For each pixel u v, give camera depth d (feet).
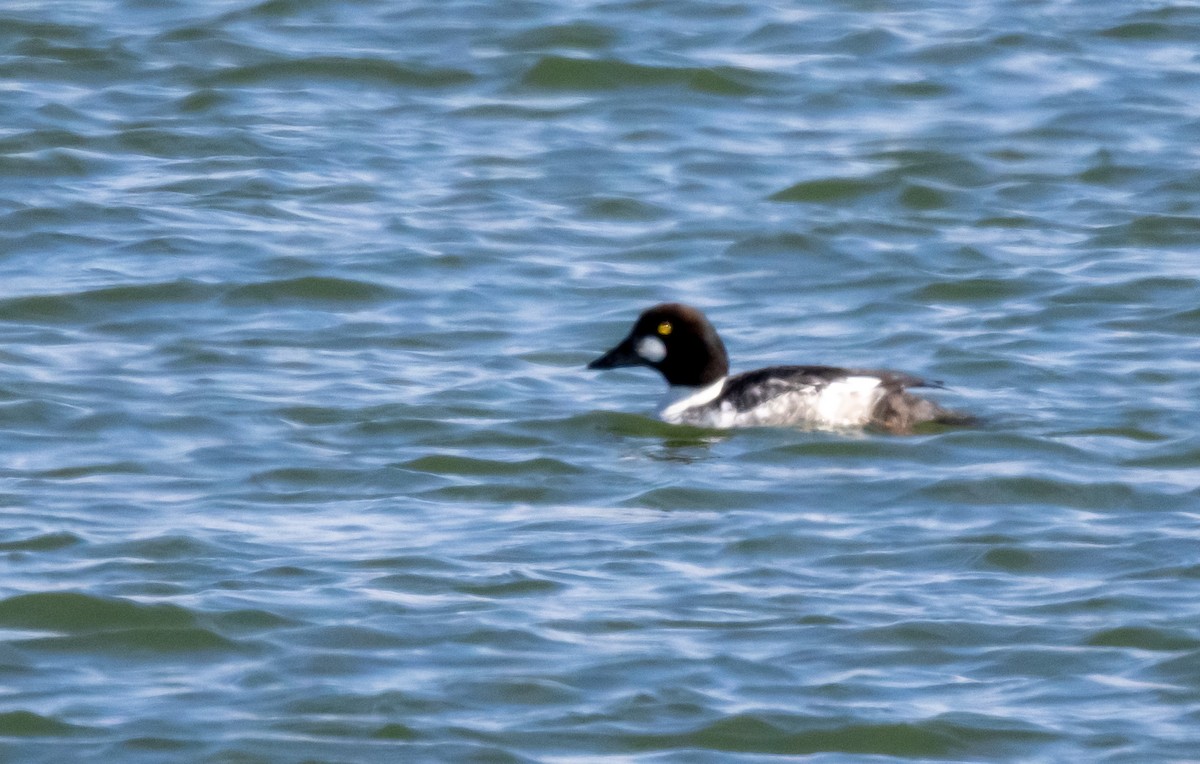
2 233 75.41
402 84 93.91
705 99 92.32
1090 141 86.94
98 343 64.69
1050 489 51.13
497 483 52.44
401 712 38.60
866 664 40.65
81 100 90.38
